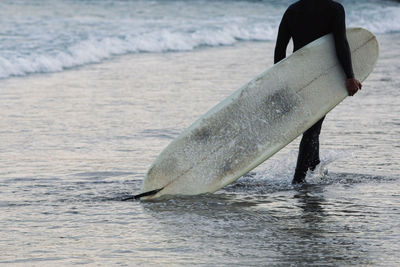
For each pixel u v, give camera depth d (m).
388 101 31.23
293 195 17.33
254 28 66.19
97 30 60.25
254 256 12.70
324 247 13.23
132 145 23.45
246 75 40.53
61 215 15.56
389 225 14.69
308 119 18.08
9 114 28.84
